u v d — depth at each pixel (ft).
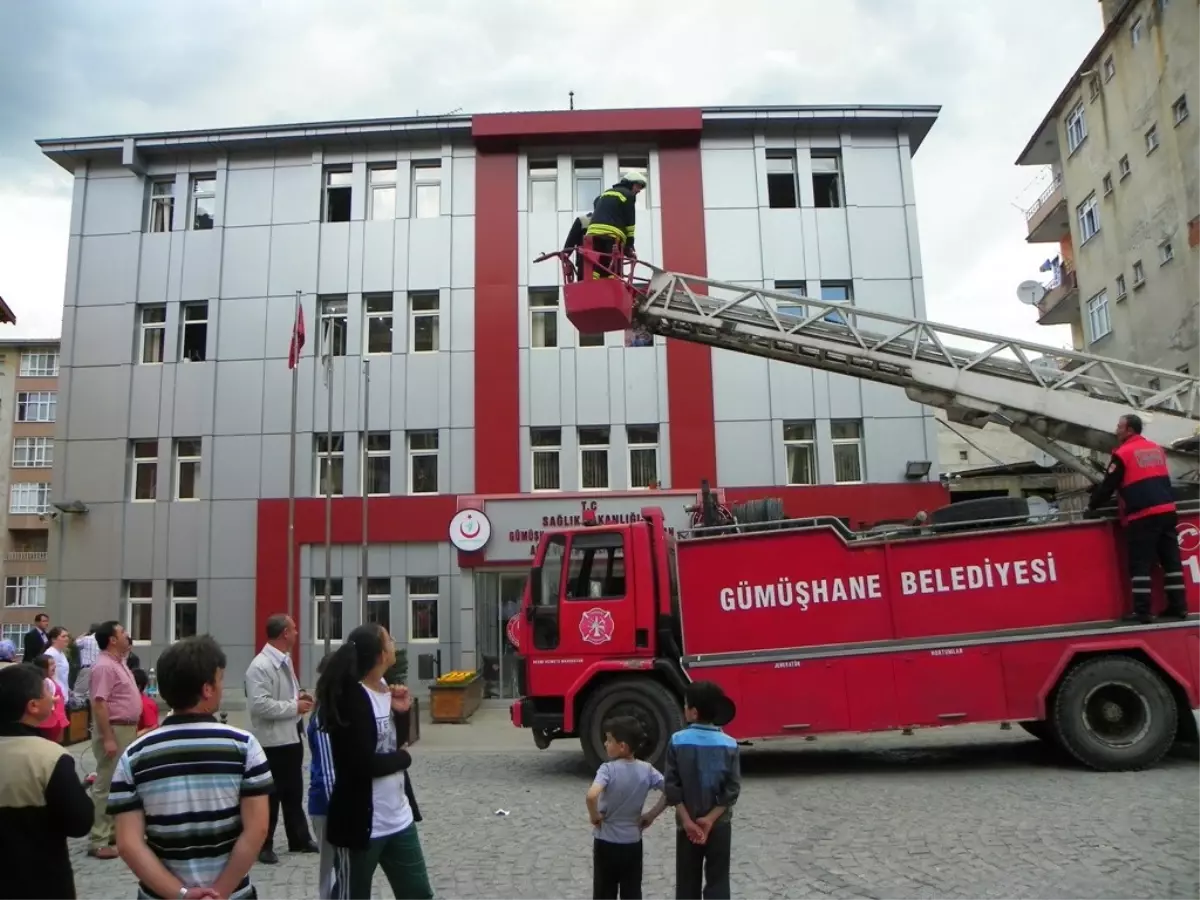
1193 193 75.31
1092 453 43.11
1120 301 87.56
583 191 70.38
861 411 65.57
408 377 67.41
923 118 68.59
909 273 67.67
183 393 68.28
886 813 24.09
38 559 164.86
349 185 71.00
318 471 67.05
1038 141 104.68
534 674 31.83
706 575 31.22
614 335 67.15
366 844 12.92
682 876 14.71
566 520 59.77
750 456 65.05
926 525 31.32
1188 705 28.40
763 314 39.99
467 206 69.41
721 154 69.10
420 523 65.26
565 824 24.45
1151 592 29.48
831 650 30.27
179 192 70.85
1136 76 83.66
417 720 42.55
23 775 11.24
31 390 169.37
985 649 29.66
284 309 68.69
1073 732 28.78
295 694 22.25
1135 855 19.07
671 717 30.22
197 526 66.64
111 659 22.90
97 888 19.29
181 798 9.84
